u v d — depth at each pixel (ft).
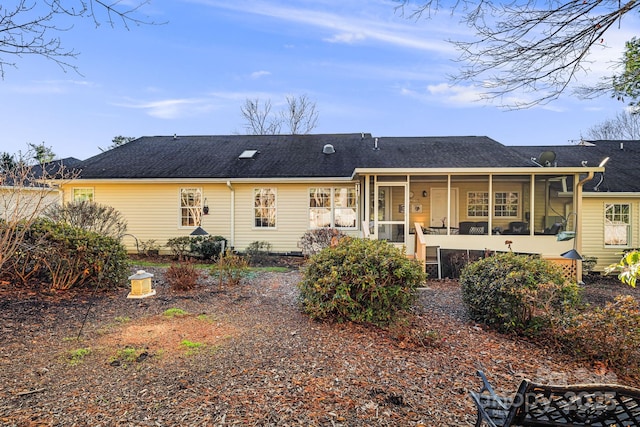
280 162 44.06
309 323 16.40
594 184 38.42
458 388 10.86
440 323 18.10
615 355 13.51
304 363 11.89
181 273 23.11
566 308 15.76
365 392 10.11
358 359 12.55
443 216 38.78
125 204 42.37
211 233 41.96
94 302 18.70
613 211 38.11
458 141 48.65
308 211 41.50
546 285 15.97
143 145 51.34
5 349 12.23
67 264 20.16
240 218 41.96
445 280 30.32
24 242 18.83
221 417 8.46
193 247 38.68
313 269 17.92
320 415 8.78
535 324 16.01
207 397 9.37
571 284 16.65
